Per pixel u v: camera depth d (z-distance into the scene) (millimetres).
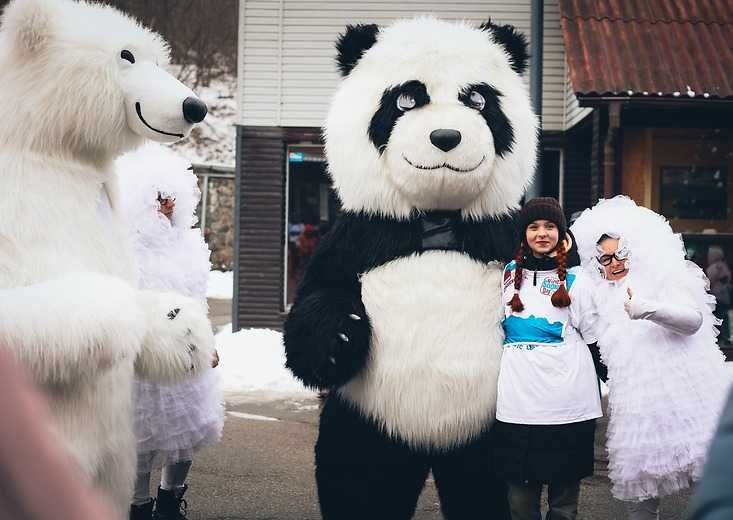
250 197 13305
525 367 4203
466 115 4270
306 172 13609
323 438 4449
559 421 4172
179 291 5402
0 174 3541
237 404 9359
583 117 12156
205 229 26484
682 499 6137
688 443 4672
